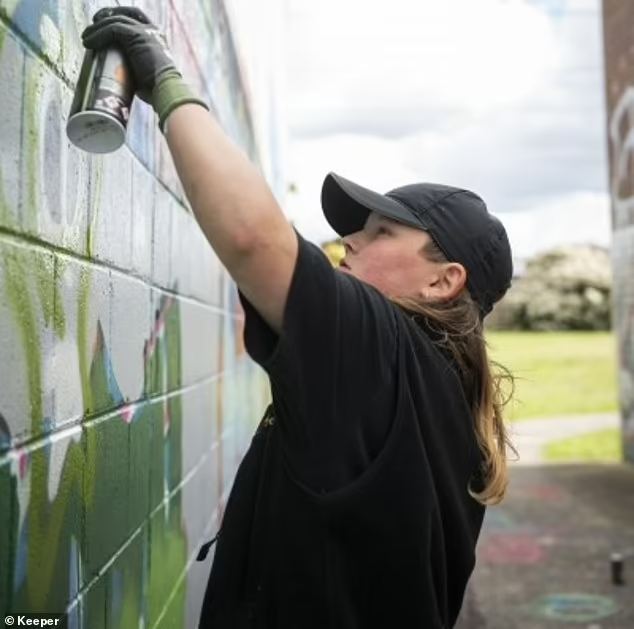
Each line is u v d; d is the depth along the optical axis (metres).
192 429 2.78
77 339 1.43
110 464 1.65
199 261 3.00
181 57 2.58
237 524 1.40
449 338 1.47
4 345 1.08
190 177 1.14
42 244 1.25
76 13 1.47
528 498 8.73
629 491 9.11
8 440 1.10
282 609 1.29
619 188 10.60
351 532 1.25
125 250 1.80
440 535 1.35
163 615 2.20
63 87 1.38
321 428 1.20
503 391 1.99
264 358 1.14
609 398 17.94
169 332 2.34
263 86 7.34
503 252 1.58
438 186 1.58
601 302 27.73
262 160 7.11
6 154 1.10
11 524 1.10
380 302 1.29
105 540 1.60
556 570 5.85
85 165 1.49
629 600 5.14
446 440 1.39
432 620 1.32
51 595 1.27
